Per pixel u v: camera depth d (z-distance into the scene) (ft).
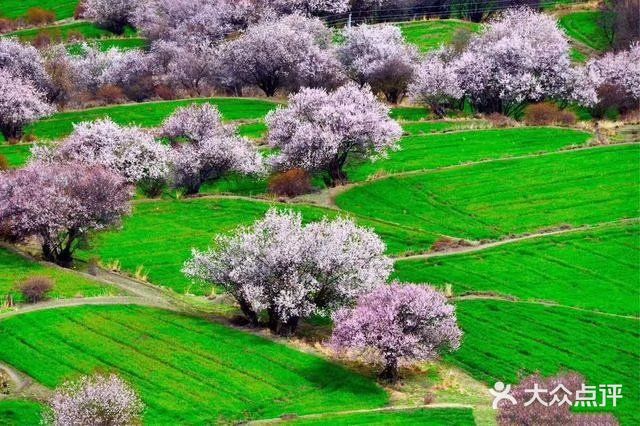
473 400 402.72
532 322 464.65
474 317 467.93
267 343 437.99
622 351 445.37
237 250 466.29
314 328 467.11
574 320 468.75
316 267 458.91
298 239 462.60
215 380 406.00
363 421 374.84
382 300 431.02
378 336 419.54
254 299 444.96
